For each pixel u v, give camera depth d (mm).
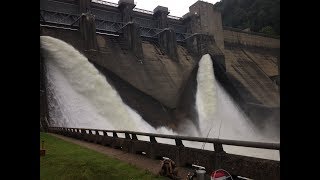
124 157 14484
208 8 72000
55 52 45719
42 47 45188
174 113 53219
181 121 53094
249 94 67125
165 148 12031
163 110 52062
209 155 9328
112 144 18484
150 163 12352
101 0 59062
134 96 50812
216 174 7297
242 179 8234
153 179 9266
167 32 62750
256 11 105375
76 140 25859
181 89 57719
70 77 46000
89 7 55625
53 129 35500
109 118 46438
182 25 72625
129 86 51438
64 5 54250
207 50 67625
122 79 51406
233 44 79000
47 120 40156
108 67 51062
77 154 14336
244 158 8039
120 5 59969
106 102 47094
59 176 9070
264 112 65312
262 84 72125
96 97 46812
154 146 12977
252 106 64625
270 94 70875
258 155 26469
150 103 51594
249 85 69500
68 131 29781
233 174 8297
